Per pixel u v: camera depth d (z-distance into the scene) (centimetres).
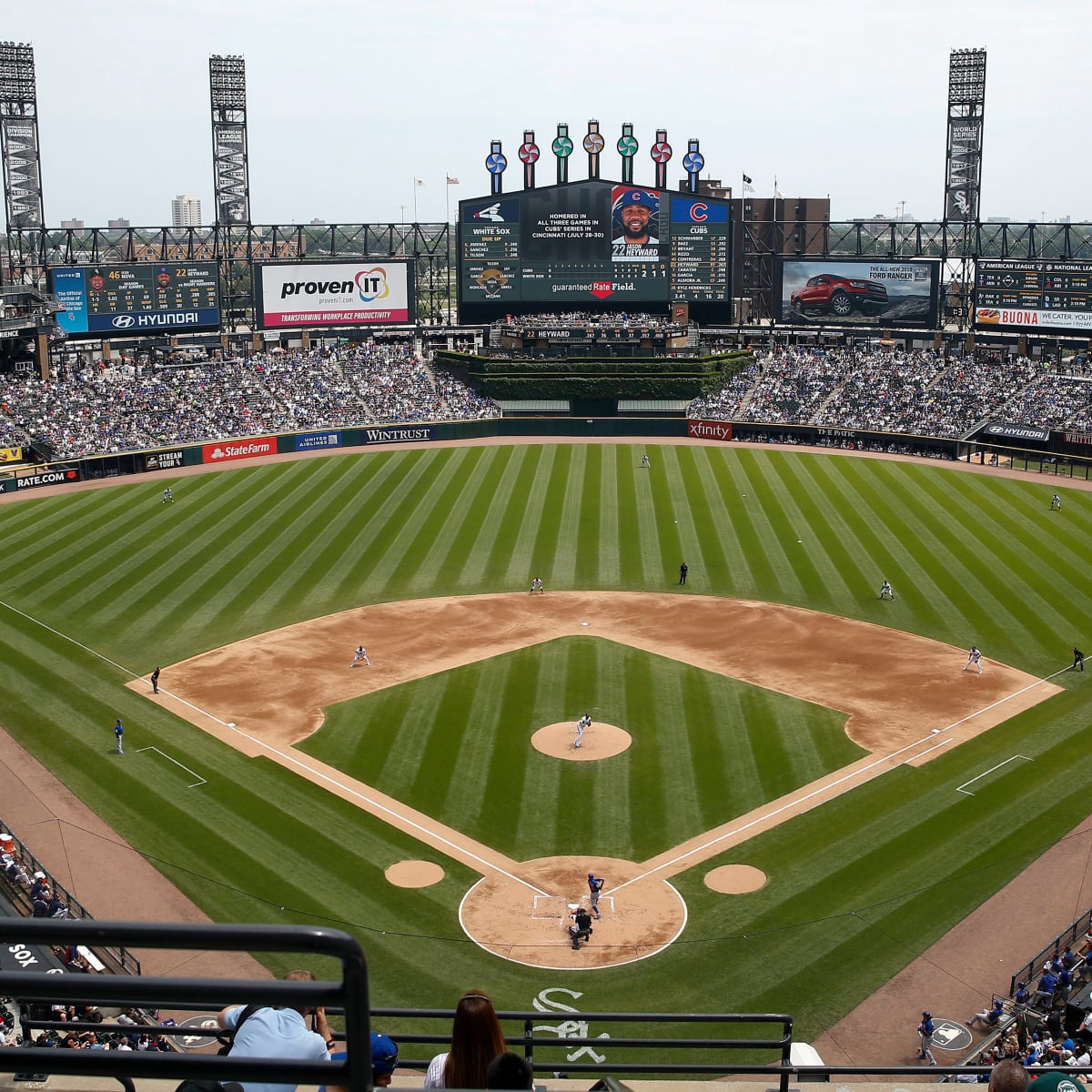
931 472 10412
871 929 3916
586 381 12531
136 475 10481
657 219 12688
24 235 13750
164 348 12481
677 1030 3422
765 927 3944
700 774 5028
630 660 6325
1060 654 6338
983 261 12231
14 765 5178
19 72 11869
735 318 14288
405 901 4119
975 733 5400
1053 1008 3312
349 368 12875
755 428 11919
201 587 7512
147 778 5041
